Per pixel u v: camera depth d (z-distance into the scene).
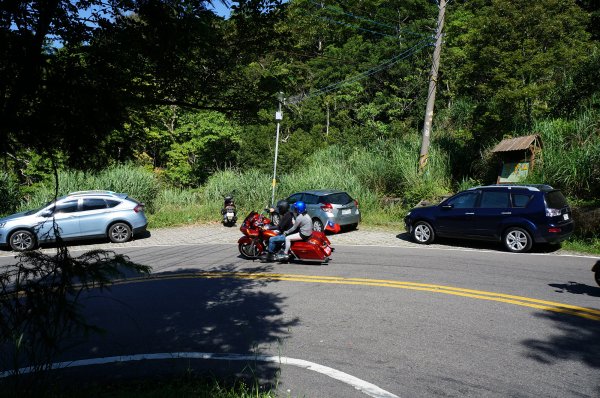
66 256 3.30
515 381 4.04
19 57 2.63
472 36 16.30
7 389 3.59
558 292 6.95
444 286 7.50
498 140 16.86
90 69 2.86
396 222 15.95
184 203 20.64
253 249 10.66
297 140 26.95
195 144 27.16
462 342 5.03
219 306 6.85
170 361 4.73
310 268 9.47
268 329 5.70
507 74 15.16
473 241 12.43
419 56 28.19
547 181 12.89
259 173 20.88
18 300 3.09
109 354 5.01
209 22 3.34
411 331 5.43
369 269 9.12
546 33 15.02
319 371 4.36
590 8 23.33
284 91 3.93
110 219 14.08
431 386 3.99
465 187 15.65
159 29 3.04
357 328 5.61
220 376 4.29
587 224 11.09
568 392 3.82
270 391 3.86
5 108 2.68
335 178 18.66
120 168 19.77
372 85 31.61
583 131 13.96
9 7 2.54
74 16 2.90
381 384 4.05
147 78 3.35
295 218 10.37
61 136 2.96
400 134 26.11
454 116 22.86
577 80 16.19
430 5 31.41
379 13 31.11
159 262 10.90
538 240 10.09
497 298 6.70
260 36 3.63
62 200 13.88
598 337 5.05
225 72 3.68
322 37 33.81
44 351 3.57
